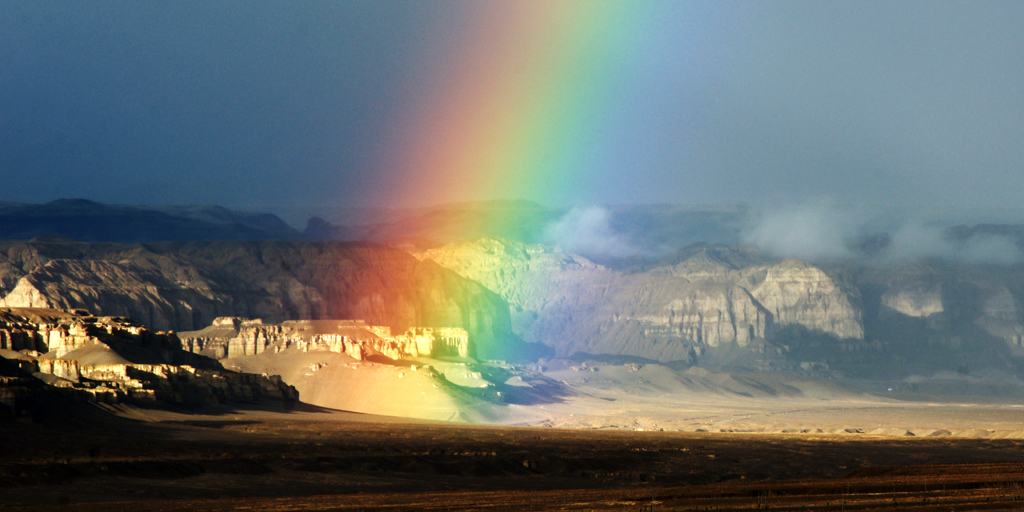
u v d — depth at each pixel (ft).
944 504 456.45
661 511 479.00
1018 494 486.79
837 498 503.61
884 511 439.63
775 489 558.97
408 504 564.30
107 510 560.61
